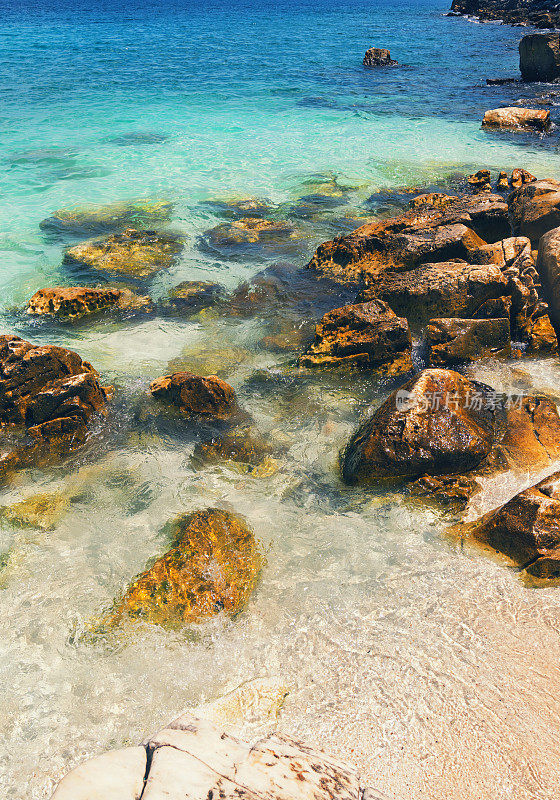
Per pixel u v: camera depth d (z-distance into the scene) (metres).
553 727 4.73
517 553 6.07
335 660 5.27
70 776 3.50
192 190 17.53
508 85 31.59
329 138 22.66
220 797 3.34
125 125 24.27
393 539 6.45
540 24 56.19
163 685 5.12
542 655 5.25
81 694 5.08
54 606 5.79
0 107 26.53
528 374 9.02
